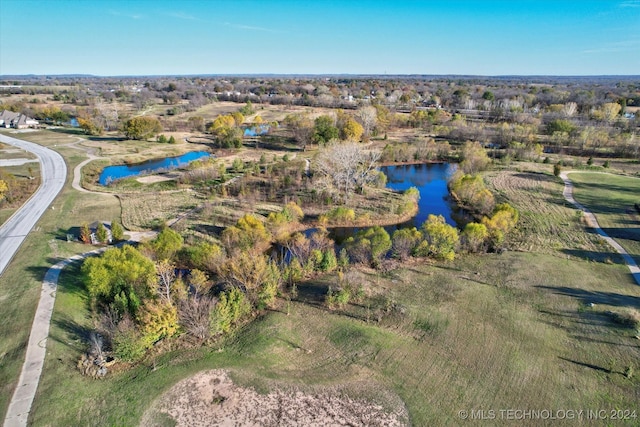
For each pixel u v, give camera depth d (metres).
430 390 26.05
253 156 96.19
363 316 34.62
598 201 63.72
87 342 30.09
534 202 64.00
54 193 66.12
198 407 24.59
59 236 48.62
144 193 68.06
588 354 29.33
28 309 33.03
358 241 45.75
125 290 33.22
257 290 35.41
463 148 92.94
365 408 24.62
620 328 32.09
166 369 27.75
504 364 28.36
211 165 79.44
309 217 59.38
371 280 40.81
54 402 24.45
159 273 33.78
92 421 23.39
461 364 28.44
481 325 33.00
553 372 27.56
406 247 45.19
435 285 39.81
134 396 25.27
